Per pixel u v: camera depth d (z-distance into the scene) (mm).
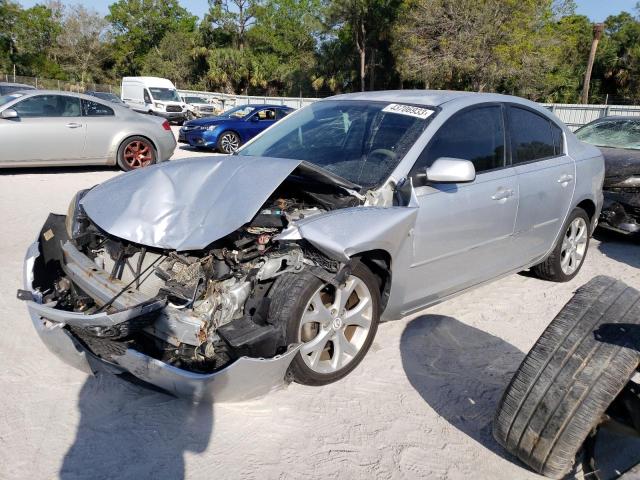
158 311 2756
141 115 10727
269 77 49781
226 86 50375
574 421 2236
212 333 2785
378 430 2883
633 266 5875
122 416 2900
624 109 22469
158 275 2918
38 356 3459
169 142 10898
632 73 38062
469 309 4508
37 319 3111
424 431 2902
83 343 2967
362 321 3309
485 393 3299
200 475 2502
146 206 3082
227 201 2990
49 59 59969
